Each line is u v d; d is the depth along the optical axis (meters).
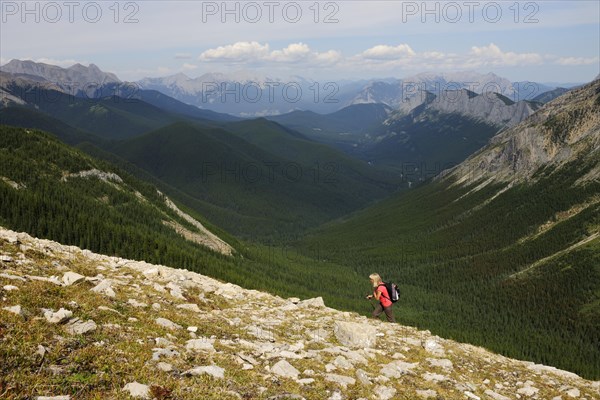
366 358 15.50
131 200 196.12
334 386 11.77
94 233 128.50
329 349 15.20
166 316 14.79
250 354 13.12
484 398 14.36
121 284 17.80
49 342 10.02
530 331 193.25
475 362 18.66
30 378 8.45
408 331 21.83
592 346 176.75
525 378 17.80
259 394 10.20
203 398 9.37
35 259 18.12
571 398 16.28
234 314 18.75
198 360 11.47
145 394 8.95
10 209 127.00
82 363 9.60
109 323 12.38
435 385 14.18
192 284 21.77
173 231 190.00
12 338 9.58
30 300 12.05
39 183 166.00
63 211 138.12
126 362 10.20
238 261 192.25
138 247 125.19
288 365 12.32
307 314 21.84
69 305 12.64
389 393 12.34
